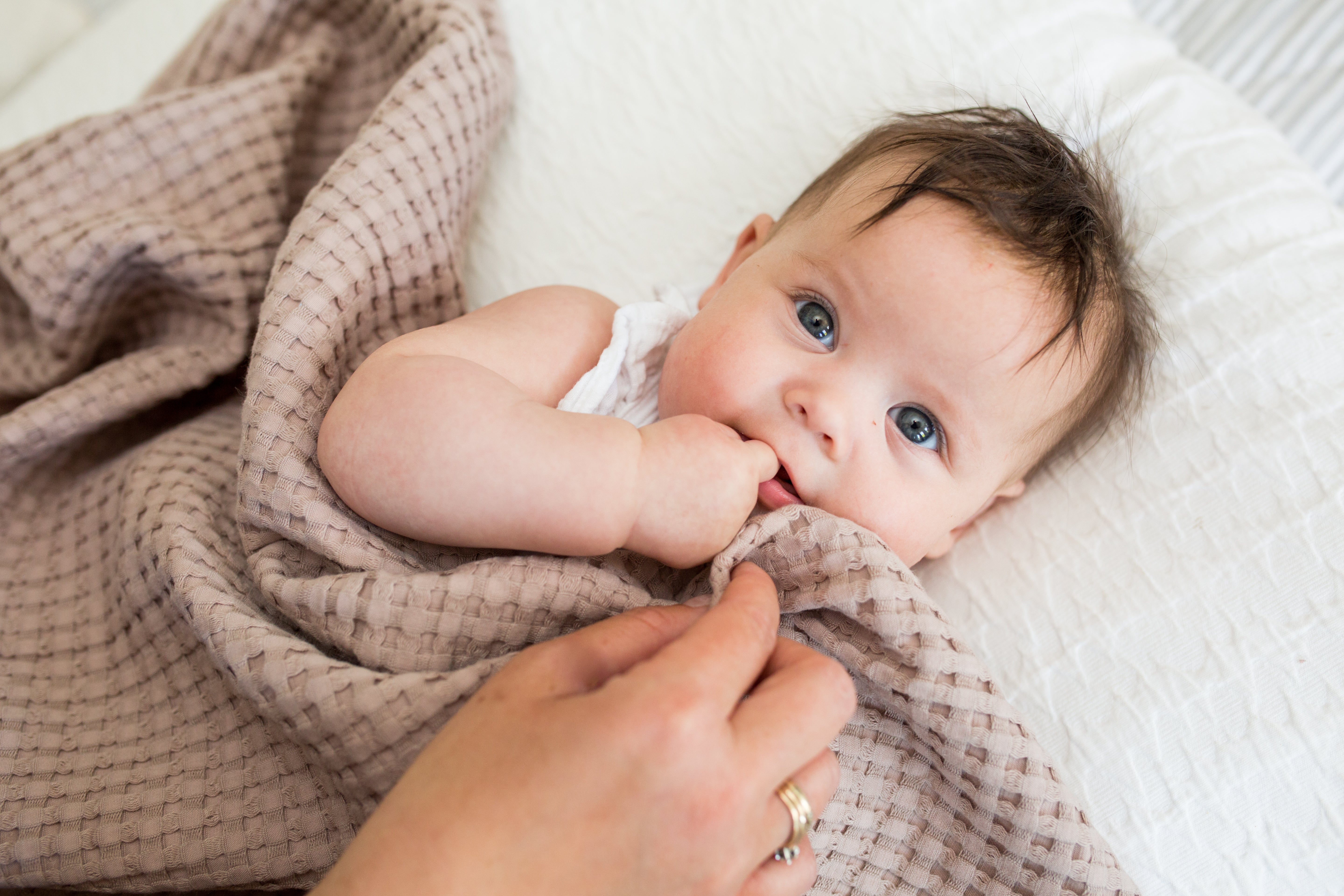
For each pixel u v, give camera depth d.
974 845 0.69
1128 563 0.83
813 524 0.69
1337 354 0.85
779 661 0.58
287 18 1.11
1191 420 0.87
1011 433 0.80
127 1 1.47
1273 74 1.29
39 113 1.42
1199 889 0.71
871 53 1.07
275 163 1.01
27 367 0.99
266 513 0.69
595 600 0.68
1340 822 0.70
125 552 0.77
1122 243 0.91
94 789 0.70
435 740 0.53
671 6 1.12
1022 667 0.82
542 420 0.67
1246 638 0.77
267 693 0.63
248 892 0.76
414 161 0.86
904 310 0.74
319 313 0.74
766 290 0.80
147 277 0.96
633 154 1.11
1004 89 1.04
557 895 0.48
